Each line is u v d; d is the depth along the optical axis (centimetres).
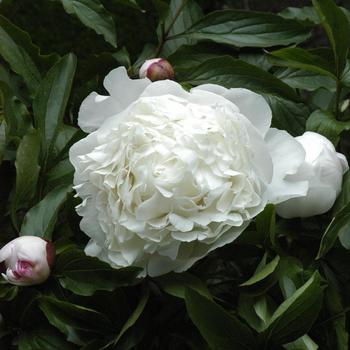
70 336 80
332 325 81
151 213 75
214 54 98
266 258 80
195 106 77
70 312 79
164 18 97
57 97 87
